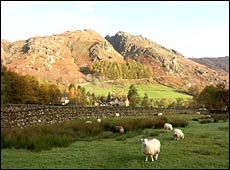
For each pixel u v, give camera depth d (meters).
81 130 31.92
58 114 45.25
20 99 90.75
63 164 18.67
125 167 18.11
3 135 23.97
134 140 28.33
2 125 32.72
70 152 22.22
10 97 83.81
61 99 143.75
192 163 19.05
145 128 38.56
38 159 19.78
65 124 34.09
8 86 81.56
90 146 24.86
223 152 22.47
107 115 60.47
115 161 19.52
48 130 28.56
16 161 19.14
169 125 36.72
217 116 68.38
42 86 118.31
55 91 132.62
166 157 20.66
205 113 91.25
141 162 19.25
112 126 34.97
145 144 19.39
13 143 23.16
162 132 34.56
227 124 45.69
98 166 18.31
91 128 32.88
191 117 64.62
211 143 26.44
